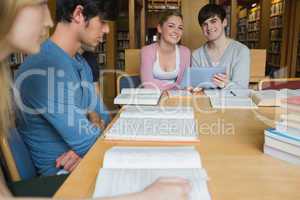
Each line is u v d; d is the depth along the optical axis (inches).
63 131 41.8
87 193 22.9
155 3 202.8
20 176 36.7
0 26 21.6
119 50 207.9
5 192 20.7
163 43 84.0
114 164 27.5
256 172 26.5
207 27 88.9
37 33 24.3
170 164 27.4
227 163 28.5
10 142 35.5
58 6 43.7
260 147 32.7
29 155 42.1
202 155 30.5
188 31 177.3
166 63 84.7
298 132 28.4
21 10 22.0
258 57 102.1
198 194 22.1
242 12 283.0
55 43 44.1
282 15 217.5
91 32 45.4
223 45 89.5
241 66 83.2
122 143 34.3
